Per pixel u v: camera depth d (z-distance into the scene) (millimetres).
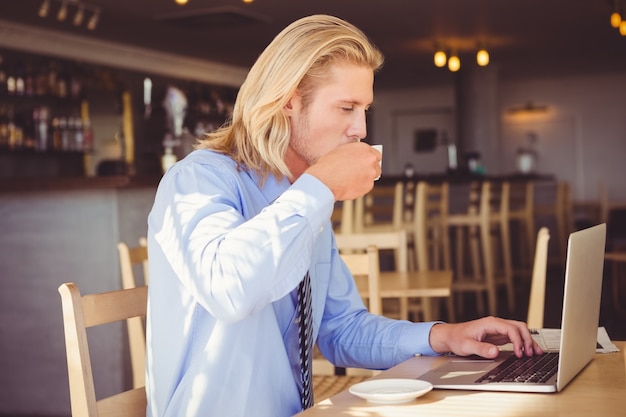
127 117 8867
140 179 4277
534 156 13531
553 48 10336
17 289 4441
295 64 1397
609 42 10047
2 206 4465
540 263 2469
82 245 4316
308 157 1462
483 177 8422
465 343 1551
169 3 7188
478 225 6914
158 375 1412
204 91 10297
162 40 8852
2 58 7512
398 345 1633
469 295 7832
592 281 1435
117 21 7836
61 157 8031
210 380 1355
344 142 1452
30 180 4332
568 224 8961
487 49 10203
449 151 13742
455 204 8180
